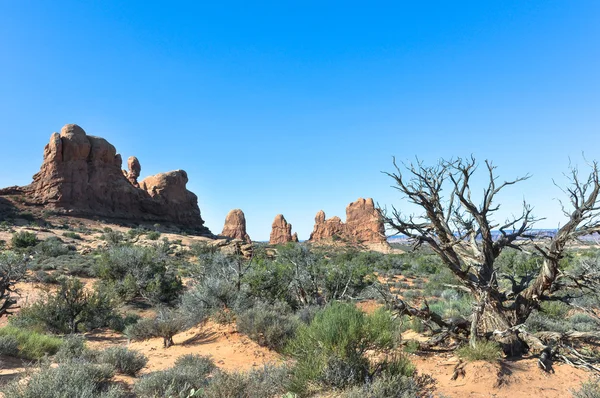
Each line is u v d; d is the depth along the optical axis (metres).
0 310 17.97
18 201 93.44
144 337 15.79
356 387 5.58
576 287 9.76
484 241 10.26
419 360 9.03
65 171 101.75
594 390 6.30
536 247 9.41
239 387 6.35
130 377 8.88
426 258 58.19
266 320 13.23
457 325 10.20
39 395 5.62
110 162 114.81
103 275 31.91
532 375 7.67
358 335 6.43
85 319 19.52
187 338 15.09
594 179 8.69
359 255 67.50
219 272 23.14
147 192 125.00
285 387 6.37
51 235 63.69
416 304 24.16
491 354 7.98
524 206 10.76
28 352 10.88
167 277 30.75
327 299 22.31
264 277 20.73
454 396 6.45
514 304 10.08
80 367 6.98
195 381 7.26
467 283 10.16
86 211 99.50
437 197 10.58
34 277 30.25
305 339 6.77
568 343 9.77
